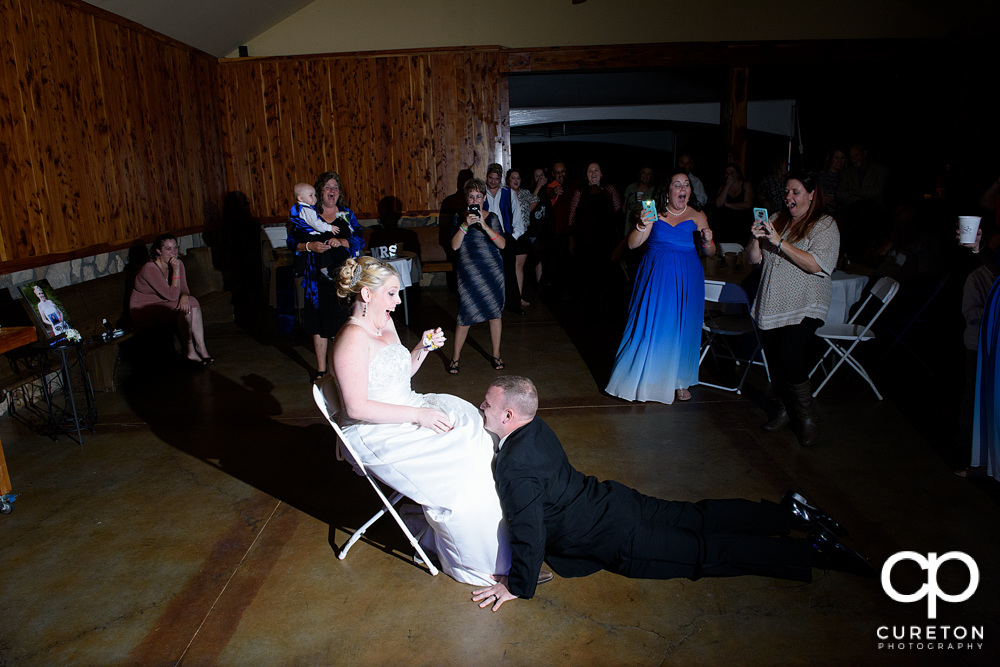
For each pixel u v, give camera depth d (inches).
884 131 378.6
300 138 331.0
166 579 104.6
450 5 320.2
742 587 99.7
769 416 164.1
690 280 165.5
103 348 184.1
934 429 154.6
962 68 323.3
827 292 139.3
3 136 179.0
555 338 241.6
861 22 320.8
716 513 106.7
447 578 104.0
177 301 212.4
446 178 337.4
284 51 323.9
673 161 429.4
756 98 392.2
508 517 91.4
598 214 274.2
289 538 115.6
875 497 124.3
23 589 102.6
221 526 119.8
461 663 85.9
